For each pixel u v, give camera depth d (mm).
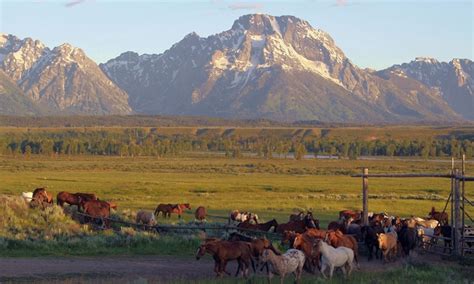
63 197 48125
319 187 98250
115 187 90688
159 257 33594
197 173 134750
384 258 33938
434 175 36781
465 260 34125
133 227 43062
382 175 39000
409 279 27766
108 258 32594
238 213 48375
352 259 28656
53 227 39438
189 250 35938
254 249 29609
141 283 24531
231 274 29922
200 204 70500
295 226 38812
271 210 65125
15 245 34031
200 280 26906
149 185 96000
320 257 29453
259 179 116375
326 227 49344
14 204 41344
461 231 36125
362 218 41344
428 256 36094
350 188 97750
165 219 56062
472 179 34750
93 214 43031
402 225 37719
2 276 27172
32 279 26828
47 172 128125
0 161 169500
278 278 28047
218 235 40656
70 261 31312
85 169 143500
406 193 90250
